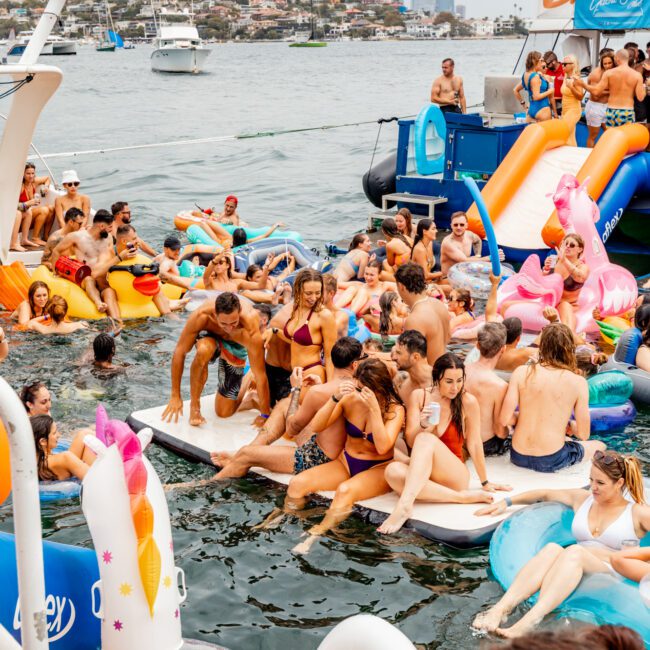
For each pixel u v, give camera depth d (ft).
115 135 110.83
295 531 21.15
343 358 22.90
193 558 20.06
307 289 24.35
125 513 14.46
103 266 37.55
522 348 29.09
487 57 385.50
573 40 52.95
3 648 13.19
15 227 45.39
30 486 11.50
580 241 33.63
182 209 62.85
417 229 40.60
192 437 25.48
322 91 192.65
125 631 14.55
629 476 18.56
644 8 47.98
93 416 27.45
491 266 36.32
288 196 67.36
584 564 17.54
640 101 44.47
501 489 22.16
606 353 32.58
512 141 46.88
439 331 25.93
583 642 7.25
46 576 15.10
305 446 23.11
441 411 22.15
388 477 21.75
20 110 38.58
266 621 17.90
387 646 11.80
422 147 48.49
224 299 24.08
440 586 18.93
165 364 32.17
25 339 34.04
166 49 295.48
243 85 224.94
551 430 23.03
